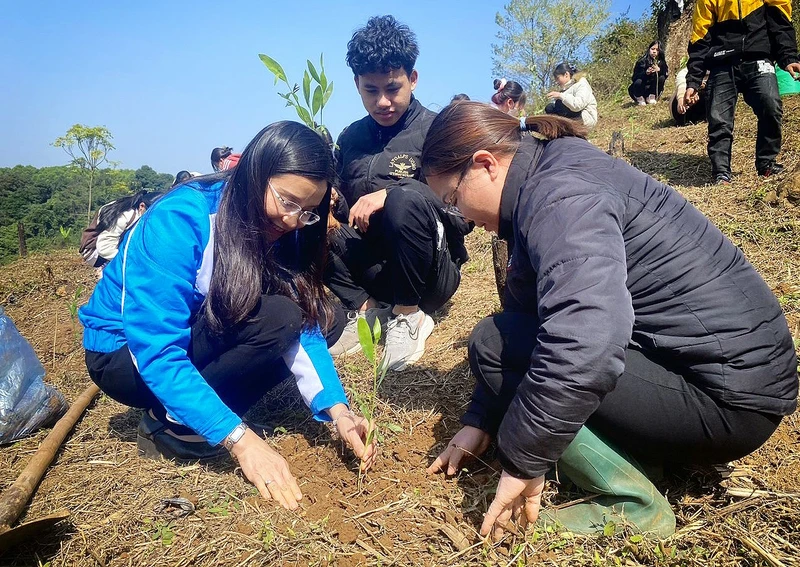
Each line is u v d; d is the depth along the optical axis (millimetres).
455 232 3322
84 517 2080
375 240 3314
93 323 2254
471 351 1953
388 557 1799
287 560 1800
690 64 5457
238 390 2363
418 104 3490
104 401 3029
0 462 2480
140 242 1971
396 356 3008
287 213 1976
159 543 1916
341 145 3678
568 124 1798
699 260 1610
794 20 11602
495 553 1776
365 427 2242
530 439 1502
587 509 1871
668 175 6078
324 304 2451
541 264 1493
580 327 1389
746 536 1742
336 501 2055
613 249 1447
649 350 1717
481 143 1744
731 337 1606
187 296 2016
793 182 4359
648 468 1975
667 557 1692
